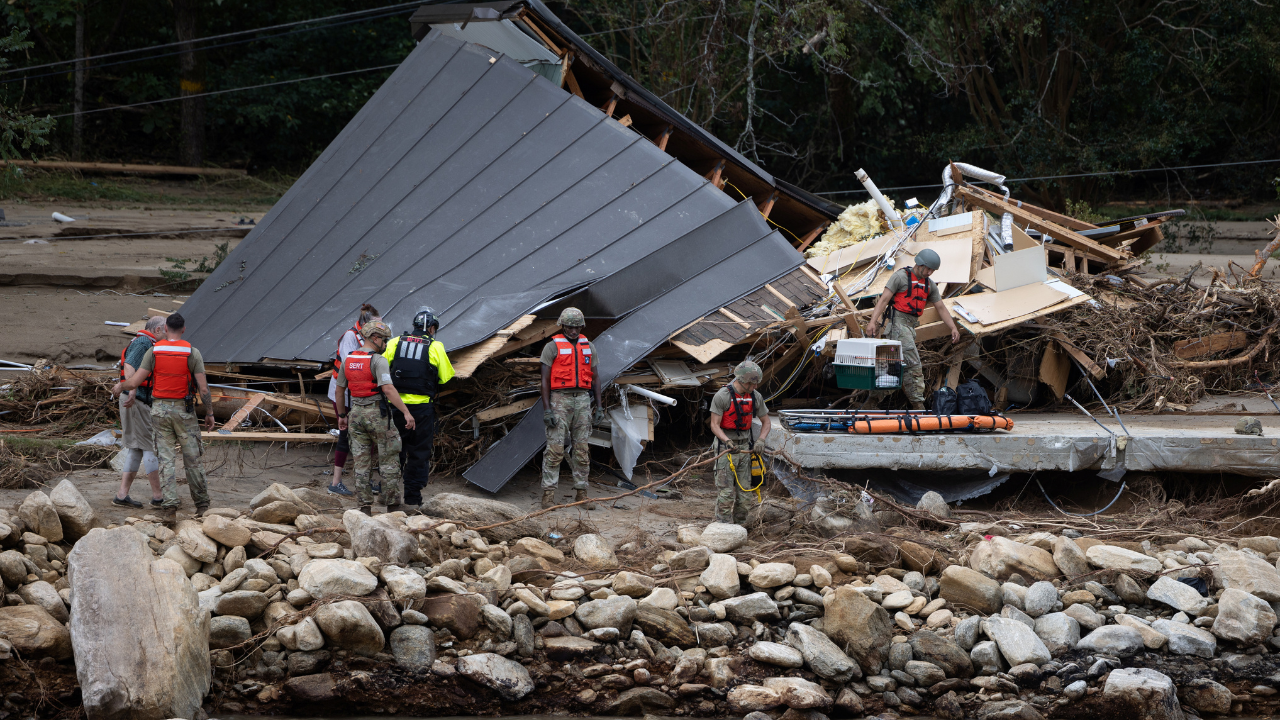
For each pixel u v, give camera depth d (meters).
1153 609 7.27
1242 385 11.55
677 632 6.79
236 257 13.07
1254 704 6.59
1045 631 6.90
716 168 14.60
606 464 9.98
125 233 22.14
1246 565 7.29
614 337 9.80
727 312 10.44
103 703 5.62
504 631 6.64
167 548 6.95
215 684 6.29
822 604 7.06
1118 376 11.08
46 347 13.11
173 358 7.43
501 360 10.03
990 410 9.12
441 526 7.50
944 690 6.60
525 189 11.66
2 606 6.34
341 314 10.76
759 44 24.69
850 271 12.05
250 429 10.16
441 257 11.20
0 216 22.41
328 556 7.05
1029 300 10.44
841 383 9.44
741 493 8.04
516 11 13.33
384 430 7.91
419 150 12.93
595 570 7.36
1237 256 24.81
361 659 6.45
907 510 8.49
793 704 6.33
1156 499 8.93
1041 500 9.41
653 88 26.16
